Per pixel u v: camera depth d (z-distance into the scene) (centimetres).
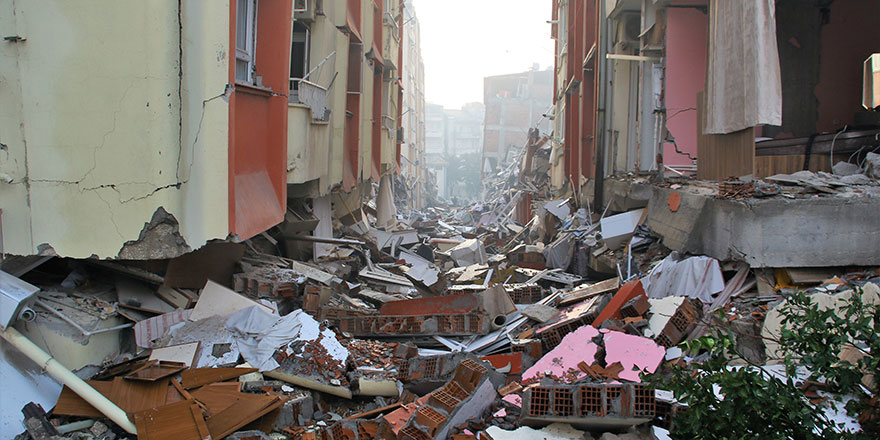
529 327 859
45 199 655
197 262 812
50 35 640
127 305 698
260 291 845
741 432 424
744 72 899
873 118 1113
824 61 1202
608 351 686
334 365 675
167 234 657
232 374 624
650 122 1548
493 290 892
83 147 647
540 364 689
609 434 508
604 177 1730
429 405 555
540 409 529
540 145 3319
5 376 555
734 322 706
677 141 1322
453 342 828
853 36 1184
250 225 736
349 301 1030
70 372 557
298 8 1121
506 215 3192
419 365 654
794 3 1207
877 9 1165
